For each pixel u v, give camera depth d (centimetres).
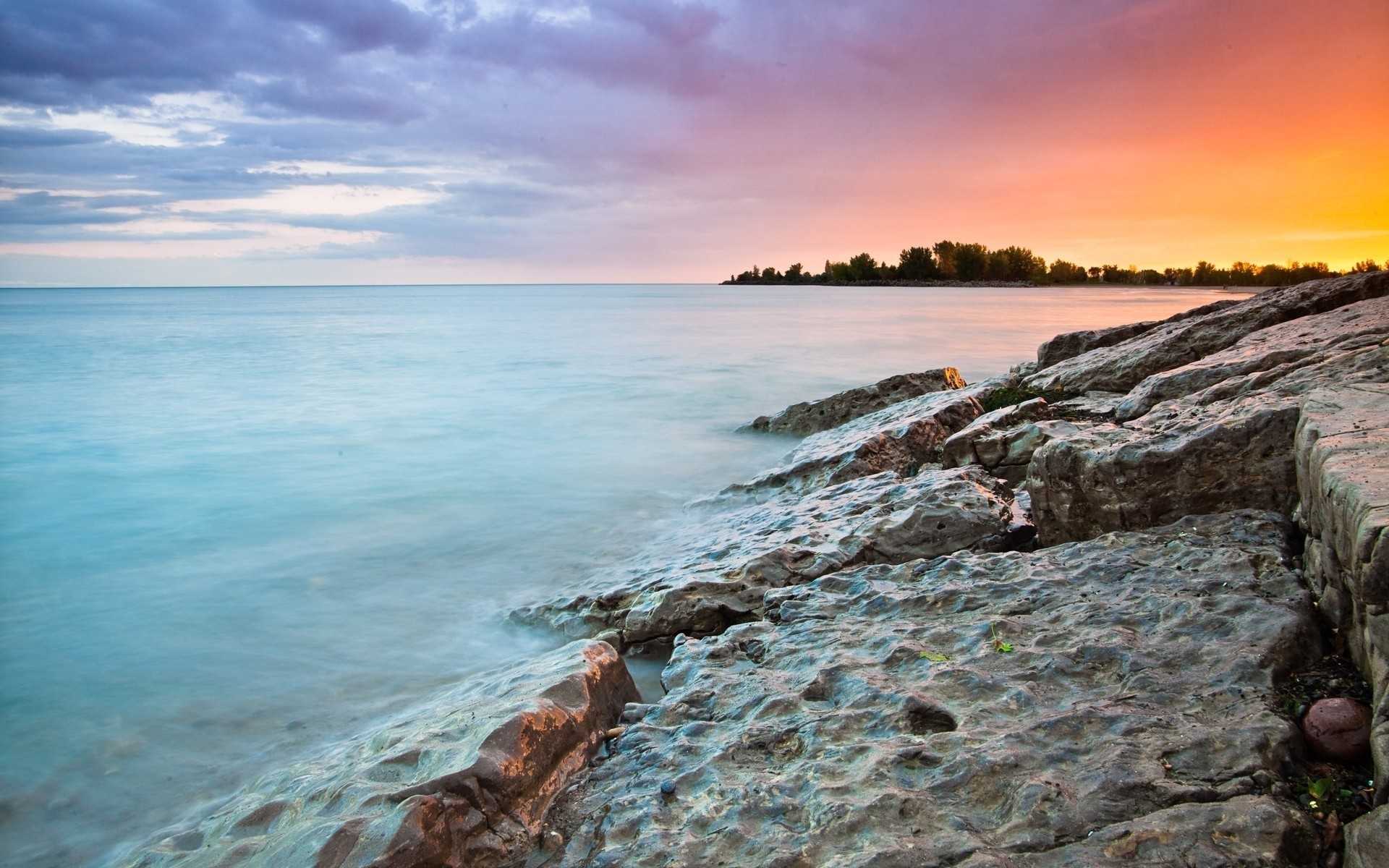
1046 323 4628
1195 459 585
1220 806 308
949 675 437
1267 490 566
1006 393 1231
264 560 1024
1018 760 355
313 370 2895
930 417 1147
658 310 7650
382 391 2394
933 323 4794
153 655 761
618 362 3036
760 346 3597
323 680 699
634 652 668
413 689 677
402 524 1160
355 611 851
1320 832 298
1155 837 299
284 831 382
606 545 1033
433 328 5166
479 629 789
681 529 1036
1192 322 1155
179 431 1855
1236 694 376
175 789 550
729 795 373
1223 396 710
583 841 372
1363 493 352
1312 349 773
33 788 557
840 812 342
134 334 4588
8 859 488
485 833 378
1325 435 450
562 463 1516
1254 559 497
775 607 609
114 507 1270
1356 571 332
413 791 374
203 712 650
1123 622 461
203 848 390
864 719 414
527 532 1102
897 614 547
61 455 1628
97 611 871
